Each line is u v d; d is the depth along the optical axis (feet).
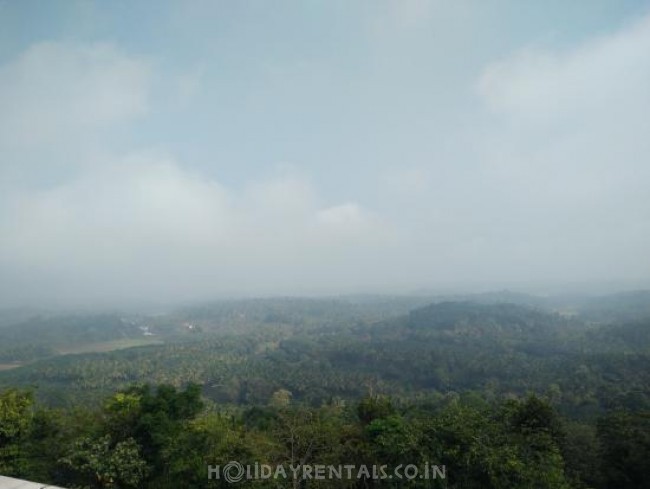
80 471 56.08
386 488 51.42
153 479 57.47
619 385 215.51
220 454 53.06
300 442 55.42
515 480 48.39
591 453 74.08
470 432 53.01
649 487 63.46
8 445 55.98
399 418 60.80
